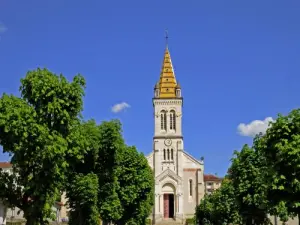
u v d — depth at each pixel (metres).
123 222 65.00
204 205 94.50
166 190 126.38
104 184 47.59
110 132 47.66
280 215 28.92
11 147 31.16
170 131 130.62
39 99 32.06
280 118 29.42
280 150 28.05
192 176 128.12
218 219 71.38
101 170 47.50
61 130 32.56
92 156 45.38
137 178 60.62
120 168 53.12
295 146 27.59
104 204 47.41
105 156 47.47
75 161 34.41
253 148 39.97
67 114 32.25
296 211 28.64
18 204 32.75
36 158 30.66
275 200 29.06
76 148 33.12
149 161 129.50
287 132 28.84
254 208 39.72
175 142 129.50
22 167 31.98
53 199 32.50
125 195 58.22
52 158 30.94
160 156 128.88
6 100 31.31
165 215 125.50
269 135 29.55
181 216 123.50
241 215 40.62
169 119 131.38
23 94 32.66
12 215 64.50
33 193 31.86
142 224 73.75
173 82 135.50
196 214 106.69
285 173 28.30
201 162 128.75
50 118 32.09
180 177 126.62
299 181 27.39
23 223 62.78
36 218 32.50
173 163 128.12
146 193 67.31
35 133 30.19
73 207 44.56
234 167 40.50
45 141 30.44
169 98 132.25
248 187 38.88
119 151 48.44
